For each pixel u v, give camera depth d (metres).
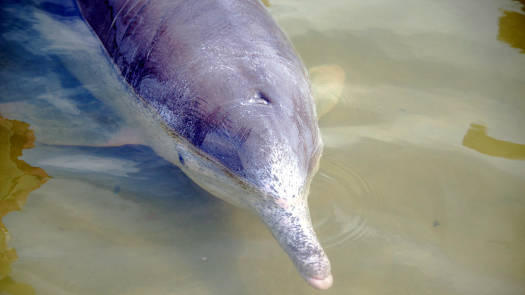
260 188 2.44
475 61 2.96
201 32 2.61
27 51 2.92
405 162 2.67
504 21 3.11
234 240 2.53
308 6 3.16
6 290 2.44
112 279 2.47
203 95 2.53
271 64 2.55
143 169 2.65
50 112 2.76
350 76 2.90
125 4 2.75
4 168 2.64
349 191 2.61
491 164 2.67
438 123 2.77
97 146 2.70
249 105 2.48
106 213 2.57
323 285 2.37
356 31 3.06
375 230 2.54
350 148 2.69
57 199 2.59
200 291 2.46
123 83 2.72
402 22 3.10
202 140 2.52
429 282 2.47
